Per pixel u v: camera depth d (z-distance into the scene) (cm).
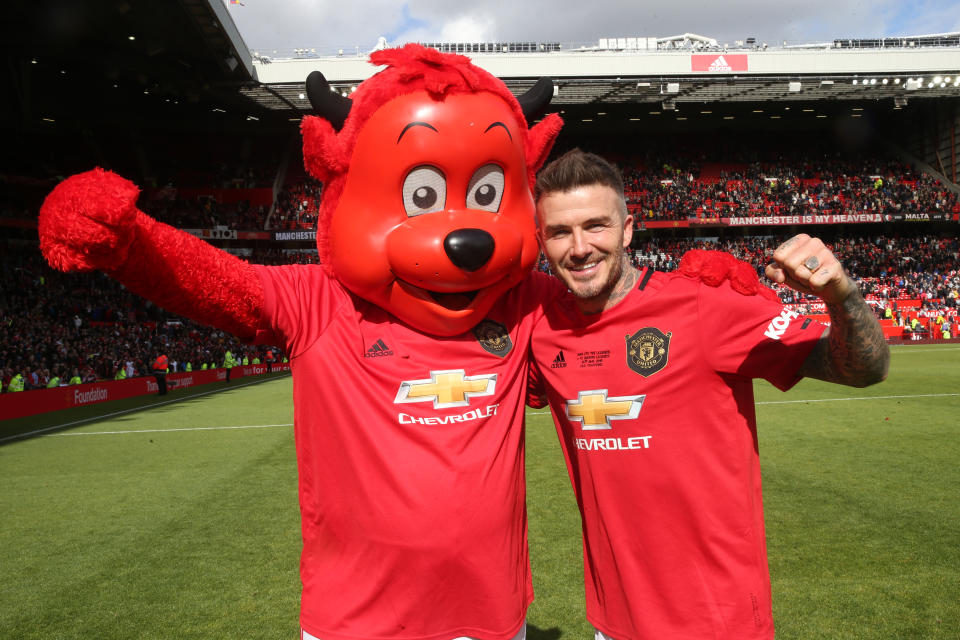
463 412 206
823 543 443
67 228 157
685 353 202
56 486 688
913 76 2964
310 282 217
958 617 337
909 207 3450
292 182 3525
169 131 3369
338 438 203
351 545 201
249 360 2644
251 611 371
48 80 2572
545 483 628
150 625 357
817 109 3569
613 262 201
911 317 2959
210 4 1853
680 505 200
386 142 201
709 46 2955
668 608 199
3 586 416
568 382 217
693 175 3788
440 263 192
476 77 208
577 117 3569
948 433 813
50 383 1562
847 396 1188
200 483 679
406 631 196
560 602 371
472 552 198
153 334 2433
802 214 3497
